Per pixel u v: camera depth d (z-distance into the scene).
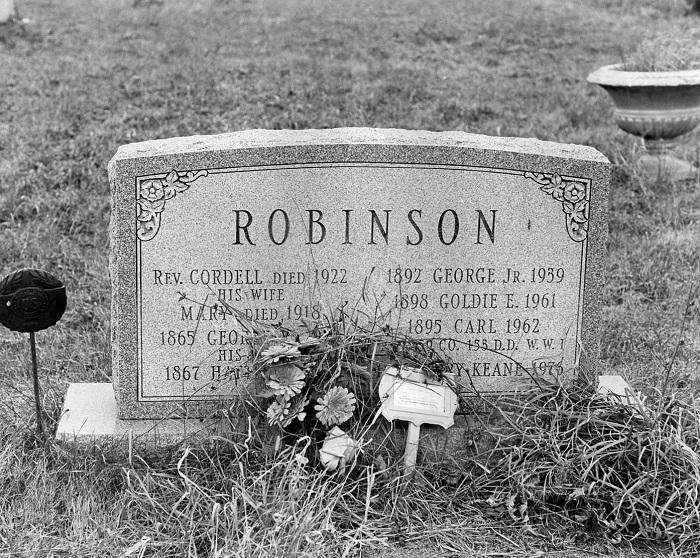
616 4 8.45
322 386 3.09
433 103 5.80
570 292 3.26
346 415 3.03
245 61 6.41
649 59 5.16
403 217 3.18
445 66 6.56
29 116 5.31
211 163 3.12
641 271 4.30
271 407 3.05
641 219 4.68
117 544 2.88
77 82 5.91
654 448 3.00
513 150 3.18
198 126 5.28
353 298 3.21
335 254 3.19
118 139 5.11
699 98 4.98
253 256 3.17
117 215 3.12
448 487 3.09
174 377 3.20
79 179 4.79
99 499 2.98
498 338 3.26
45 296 3.12
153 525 2.91
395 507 3.00
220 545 2.84
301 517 2.85
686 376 3.61
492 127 5.45
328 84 5.97
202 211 3.14
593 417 3.08
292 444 3.09
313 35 7.13
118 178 3.10
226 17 7.69
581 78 6.41
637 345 3.84
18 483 3.02
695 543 2.95
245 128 5.27
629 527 2.99
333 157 3.14
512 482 3.05
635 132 5.09
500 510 3.03
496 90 6.07
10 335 3.83
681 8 8.27
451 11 7.93
